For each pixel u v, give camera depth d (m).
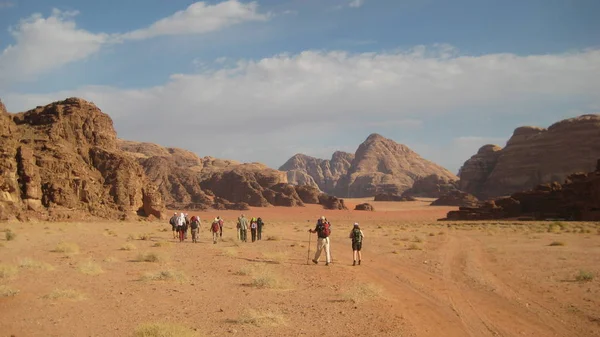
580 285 15.44
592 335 9.93
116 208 92.81
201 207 181.25
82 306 12.02
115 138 112.38
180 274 16.53
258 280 15.32
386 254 26.47
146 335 8.82
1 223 63.53
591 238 38.38
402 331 9.96
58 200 80.12
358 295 13.23
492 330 10.26
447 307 12.45
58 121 97.38
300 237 44.84
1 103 95.25
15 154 76.06
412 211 195.38
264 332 9.73
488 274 18.27
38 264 18.89
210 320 10.70
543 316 11.48
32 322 10.41
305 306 12.29
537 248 29.14
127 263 21.02
